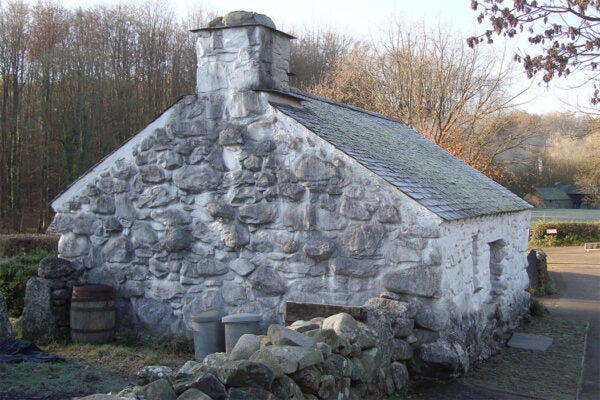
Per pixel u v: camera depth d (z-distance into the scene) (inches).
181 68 1437.0
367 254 314.8
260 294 347.3
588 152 1445.6
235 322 315.0
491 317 387.5
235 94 355.3
